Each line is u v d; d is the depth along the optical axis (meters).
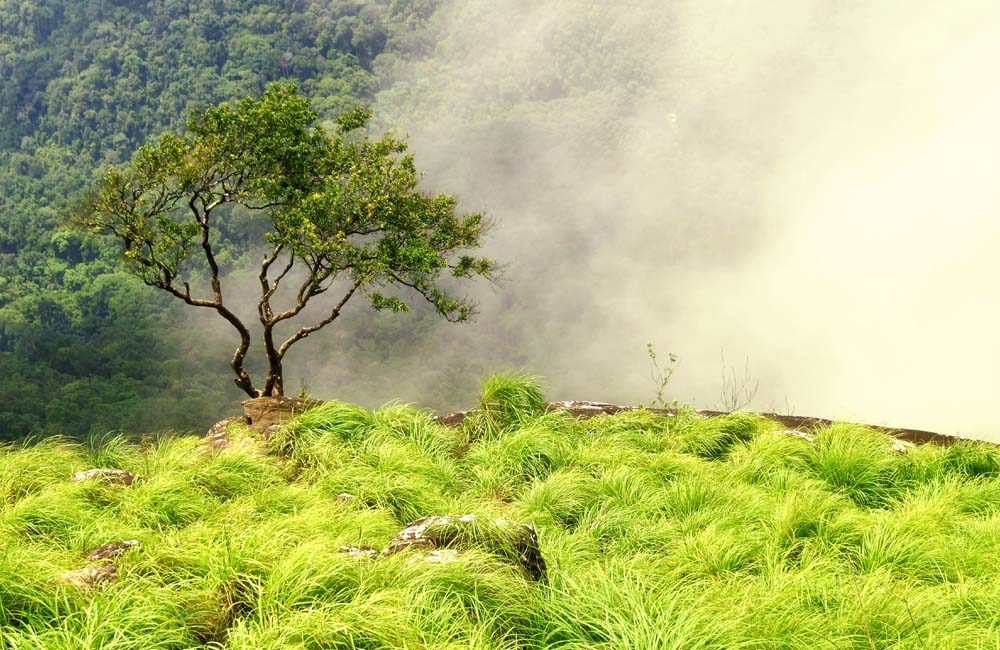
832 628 4.66
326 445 9.39
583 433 10.88
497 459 9.36
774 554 6.24
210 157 16.67
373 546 6.39
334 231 17.67
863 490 9.06
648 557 6.43
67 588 4.26
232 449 8.91
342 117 18.30
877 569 5.79
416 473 8.74
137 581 4.33
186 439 9.65
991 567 6.08
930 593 5.17
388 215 17.69
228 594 4.28
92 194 16.36
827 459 9.49
